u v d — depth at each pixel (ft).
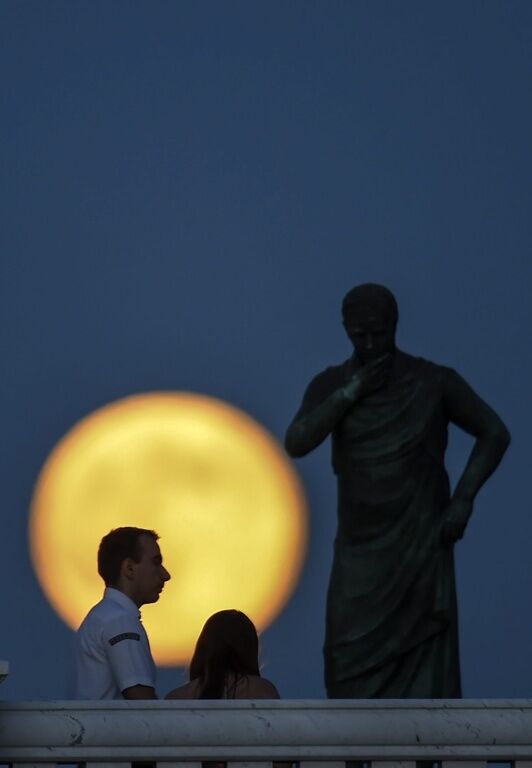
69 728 93.04
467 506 124.67
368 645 122.93
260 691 108.68
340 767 95.14
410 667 122.93
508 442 127.44
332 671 124.47
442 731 95.35
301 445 124.36
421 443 124.88
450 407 127.03
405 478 124.06
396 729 95.04
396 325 126.93
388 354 125.90
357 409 125.39
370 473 124.26
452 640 123.95
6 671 87.61
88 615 112.98
